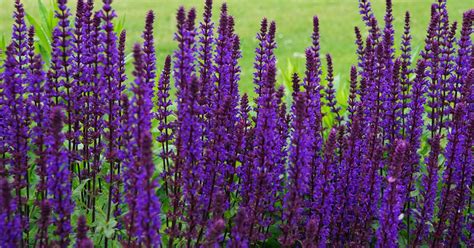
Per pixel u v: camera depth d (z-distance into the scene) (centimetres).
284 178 573
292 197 477
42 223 442
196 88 474
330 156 529
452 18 2016
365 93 622
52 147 439
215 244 462
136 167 443
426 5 2225
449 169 555
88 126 554
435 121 652
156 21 2122
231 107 565
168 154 560
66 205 446
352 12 2345
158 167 666
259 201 512
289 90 918
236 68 576
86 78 541
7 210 422
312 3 2538
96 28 530
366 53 638
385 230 471
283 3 2541
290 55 1794
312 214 547
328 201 539
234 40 577
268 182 500
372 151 567
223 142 524
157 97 598
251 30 2053
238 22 2181
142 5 2416
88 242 402
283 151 548
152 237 428
